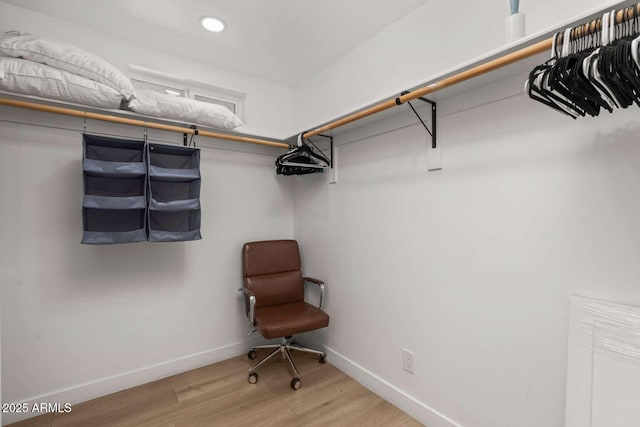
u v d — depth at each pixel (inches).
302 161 94.0
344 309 94.6
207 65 98.0
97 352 81.7
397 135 76.6
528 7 53.5
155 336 90.4
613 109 43.7
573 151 47.6
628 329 41.3
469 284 61.6
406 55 74.7
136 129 87.6
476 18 60.4
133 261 87.0
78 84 63.6
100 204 71.7
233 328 104.7
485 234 58.9
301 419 72.2
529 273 52.8
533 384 52.4
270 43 87.0
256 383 87.7
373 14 74.3
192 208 83.5
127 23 77.8
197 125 86.4
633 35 31.3
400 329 76.4
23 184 72.8
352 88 90.9
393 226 78.0
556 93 43.1
